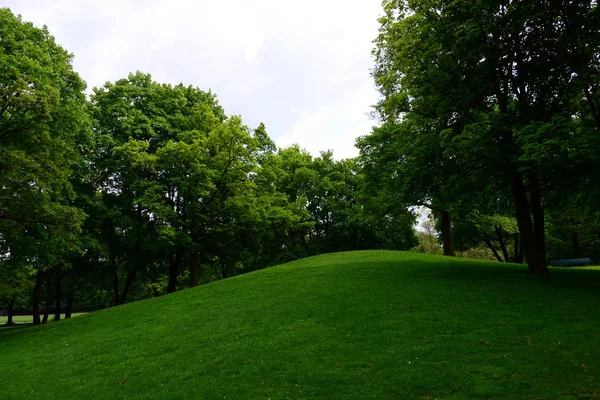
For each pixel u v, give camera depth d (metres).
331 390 7.53
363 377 7.91
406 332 10.27
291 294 16.20
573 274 17.16
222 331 12.31
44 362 12.09
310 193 42.12
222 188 27.77
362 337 10.26
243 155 27.62
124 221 26.34
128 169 27.50
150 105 29.58
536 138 12.18
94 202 26.16
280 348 10.06
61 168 19.64
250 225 28.78
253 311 14.31
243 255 31.59
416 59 17.17
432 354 8.72
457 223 39.06
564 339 8.99
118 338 13.54
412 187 17.83
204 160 26.95
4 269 21.56
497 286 14.38
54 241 20.41
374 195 31.02
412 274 18.28
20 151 15.42
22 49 17.84
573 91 14.77
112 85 29.25
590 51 12.27
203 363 9.70
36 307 33.28
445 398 6.86
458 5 15.81
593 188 13.83
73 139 21.41
